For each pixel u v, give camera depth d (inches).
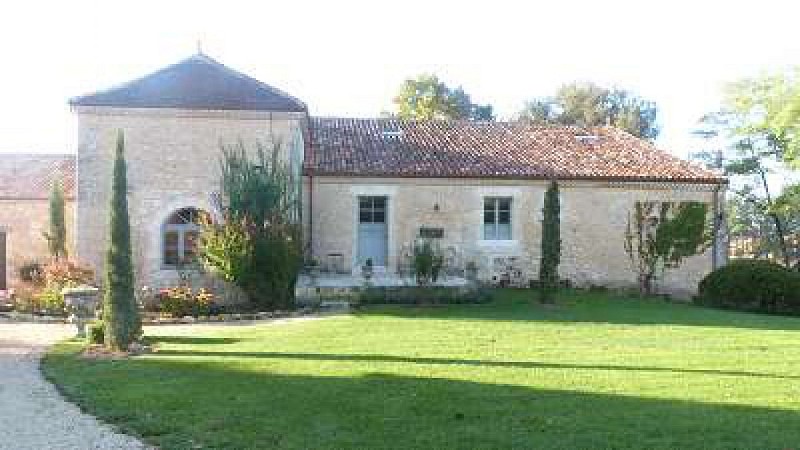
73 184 1019.9
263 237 750.5
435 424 300.4
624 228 986.7
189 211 832.9
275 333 568.1
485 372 404.5
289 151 835.4
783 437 281.7
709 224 1007.0
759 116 1128.2
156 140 824.3
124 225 516.4
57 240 920.3
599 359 450.0
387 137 1040.8
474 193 953.5
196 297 733.9
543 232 802.2
